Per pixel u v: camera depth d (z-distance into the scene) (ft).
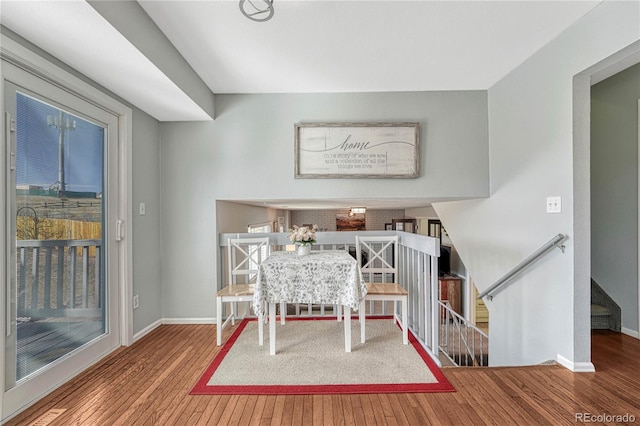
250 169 10.79
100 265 8.12
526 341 8.73
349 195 10.83
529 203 8.59
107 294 8.32
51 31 5.51
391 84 10.18
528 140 8.60
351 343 8.72
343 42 7.63
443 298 18.94
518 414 5.64
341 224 29.99
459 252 12.93
